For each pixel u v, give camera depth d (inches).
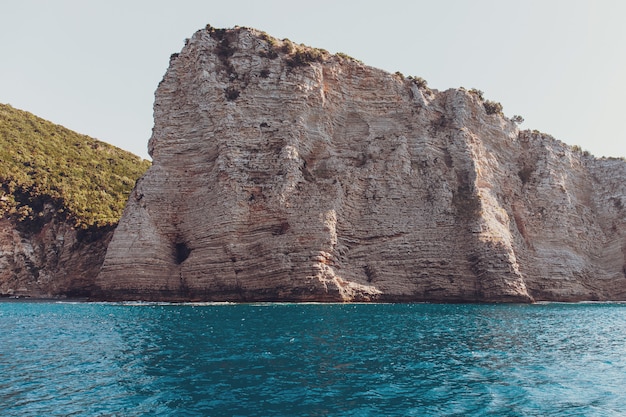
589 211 2876.5
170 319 1373.0
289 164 2180.1
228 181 2158.0
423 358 812.6
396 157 2405.3
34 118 4156.0
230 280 2017.7
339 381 653.9
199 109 2358.5
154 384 634.2
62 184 3080.7
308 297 1920.5
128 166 3919.8
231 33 2532.0
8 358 812.6
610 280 2655.0
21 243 2694.4
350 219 2224.4
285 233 2052.2
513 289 2111.2
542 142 2844.5
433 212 2278.5
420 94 2600.9
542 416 521.7
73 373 698.2
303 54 2474.2
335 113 2498.8
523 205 2637.8
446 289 2128.4
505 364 772.0
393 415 520.4
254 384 634.2
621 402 570.6
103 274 2224.4
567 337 1074.1
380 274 2135.8
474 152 2532.0
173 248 2252.7
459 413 528.7
